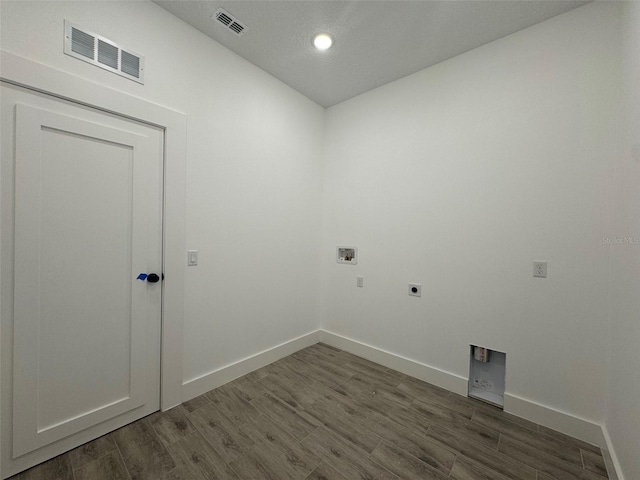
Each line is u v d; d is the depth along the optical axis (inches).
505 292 74.6
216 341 83.1
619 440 51.5
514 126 73.4
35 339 53.1
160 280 70.4
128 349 65.4
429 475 53.7
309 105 112.0
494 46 76.7
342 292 113.5
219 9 68.6
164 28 69.4
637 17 49.6
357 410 73.4
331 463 56.1
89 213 59.1
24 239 51.6
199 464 55.2
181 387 74.4
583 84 64.3
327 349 112.7
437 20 70.2
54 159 54.6
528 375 71.0
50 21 53.0
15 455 51.1
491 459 57.8
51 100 53.8
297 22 72.4
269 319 99.3
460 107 82.7
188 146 74.6
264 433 64.2
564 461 57.4
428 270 89.0
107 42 60.1
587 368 63.6
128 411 65.8
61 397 56.3
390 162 98.7
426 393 82.0
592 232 63.1
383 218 100.4
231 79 84.4
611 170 60.9
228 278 85.5
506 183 74.5
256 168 92.7
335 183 116.1
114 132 61.7
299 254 110.0
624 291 52.2
